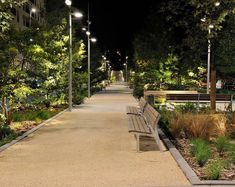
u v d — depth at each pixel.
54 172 7.71
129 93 47.75
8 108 17.44
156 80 36.94
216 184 6.80
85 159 8.93
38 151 9.90
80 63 26.12
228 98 22.88
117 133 13.01
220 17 12.03
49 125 15.30
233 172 7.73
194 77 36.72
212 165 7.86
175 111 17.33
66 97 23.97
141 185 6.78
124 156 9.24
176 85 36.69
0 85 13.73
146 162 8.59
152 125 10.39
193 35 16.45
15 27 14.50
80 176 7.41
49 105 22.31
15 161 8.74
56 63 21.06
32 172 7.73
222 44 16.08
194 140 10.63
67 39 22.83
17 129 14.02
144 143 11.02
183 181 7.03
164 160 8.80
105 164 8.41
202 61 19.67
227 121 12.60
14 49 13.59
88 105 26.56
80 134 12.81
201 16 14.37
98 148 10.28
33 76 16.66
